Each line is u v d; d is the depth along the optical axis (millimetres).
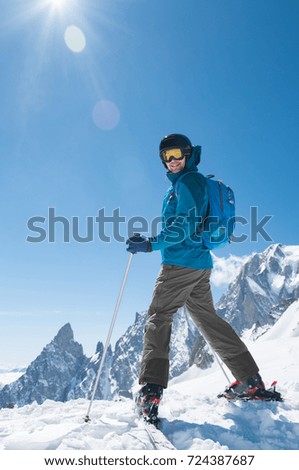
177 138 4102
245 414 3945
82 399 5277
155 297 4047
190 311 4398
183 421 3719
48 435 3238
